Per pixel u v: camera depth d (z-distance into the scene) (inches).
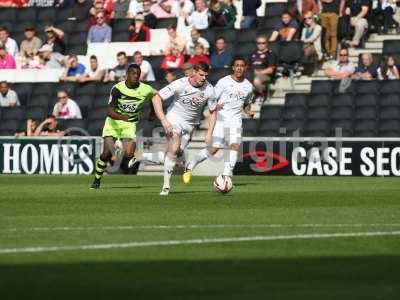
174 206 1186.0
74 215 1066.7
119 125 1540.4
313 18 2299.5
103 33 2485.2
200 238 847.7
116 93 1526.8
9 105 2388.0
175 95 1416.1
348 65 2207.2
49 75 2484.0
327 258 733.9
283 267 690.2
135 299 568.1
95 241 823.7
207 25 2434.8
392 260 724.7
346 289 600.7
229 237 856.3
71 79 2395.4
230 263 707.4
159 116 1379.2
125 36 2484.0
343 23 2276.1
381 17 2325.3
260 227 938.7
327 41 2283.5
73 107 2266.2
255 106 2229.3
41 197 1341.0
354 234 881.5
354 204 1224.2
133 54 2443.4
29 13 2662.4
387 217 1048.2
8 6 2709.2
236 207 1173.1
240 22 2429.9
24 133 2253.9
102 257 732.7
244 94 1541.6
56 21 2630.4
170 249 777.6
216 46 2309.3
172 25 2465.6
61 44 2516.0
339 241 832.3
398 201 1272.1
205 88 1411.2
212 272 667.4
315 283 623.8
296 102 2185.0
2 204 1221.7
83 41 2527.1
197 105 1418.6
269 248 786.8
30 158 2134.6
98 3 2502.5
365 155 1947.6
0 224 967.6
